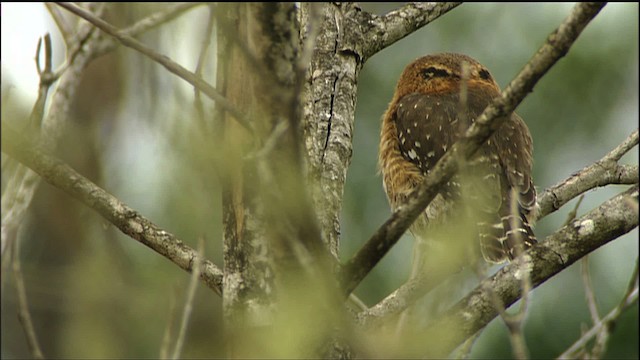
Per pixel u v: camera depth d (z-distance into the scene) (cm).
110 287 792
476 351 1236
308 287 589
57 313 1354
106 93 1447
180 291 790
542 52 602
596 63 1424
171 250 730
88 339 768
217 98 590
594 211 741
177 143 617
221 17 562
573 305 1288
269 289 650
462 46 1488
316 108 811
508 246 1002
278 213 571
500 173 1077
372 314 752
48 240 1422
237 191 654
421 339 643
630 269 1300
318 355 616
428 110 1171
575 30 591
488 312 696
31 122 751
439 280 760
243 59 628
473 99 1194
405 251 1253
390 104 1258
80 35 1059
